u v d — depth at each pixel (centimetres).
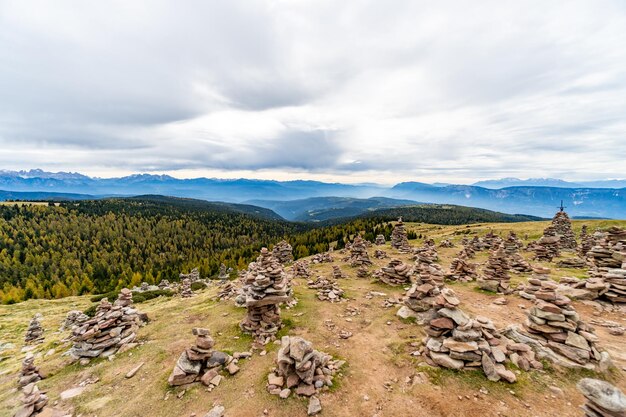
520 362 1210
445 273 2920
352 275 3375
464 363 1242
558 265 3133
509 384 1114
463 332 1311
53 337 3092
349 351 1530
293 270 3609
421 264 2728
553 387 1078
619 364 1208
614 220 7538
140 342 1841
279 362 1301
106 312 1884
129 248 15700
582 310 1836
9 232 13925
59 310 5450
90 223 17138
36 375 1545
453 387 1126
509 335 1429
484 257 4031
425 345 1442
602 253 2561
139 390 1316
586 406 896
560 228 4812
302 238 13788
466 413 1002
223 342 1725
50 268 11650
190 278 6919
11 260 11825
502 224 11056
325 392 1192
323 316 2041
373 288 2752
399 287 2723
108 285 10338
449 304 1416
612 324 1592
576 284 2094
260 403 1156
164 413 1146
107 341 1769
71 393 1345
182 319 2214
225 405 1158
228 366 1417
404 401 1098
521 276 2834
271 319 1834
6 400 1373
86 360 1666
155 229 18662
